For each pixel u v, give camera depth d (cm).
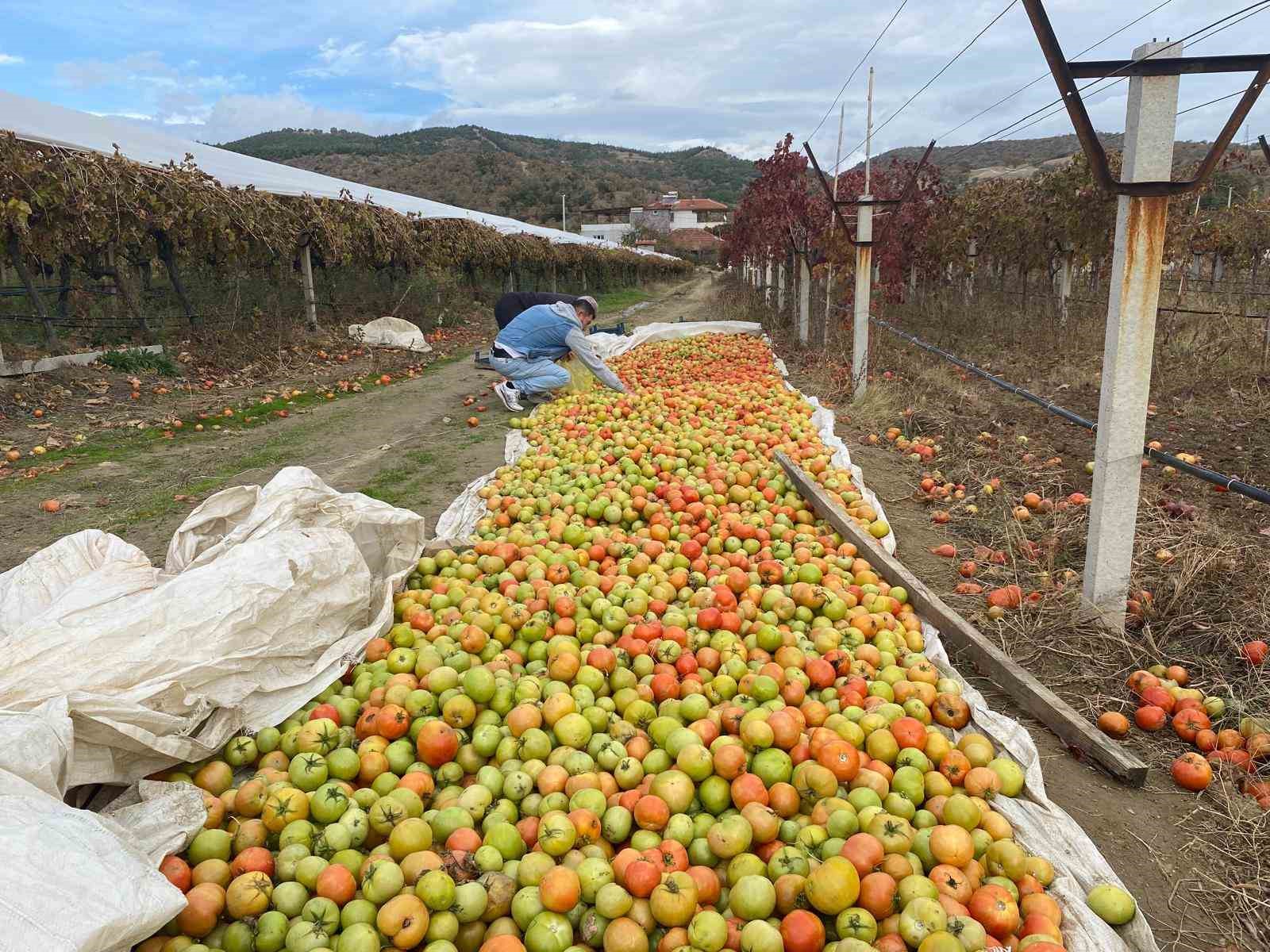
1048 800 344
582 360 1204
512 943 266
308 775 336
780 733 350
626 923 273
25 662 328
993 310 2052
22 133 1355
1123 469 466
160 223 1524
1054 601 520
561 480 767
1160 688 417
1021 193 1920
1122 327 445
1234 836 334
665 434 907
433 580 539
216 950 271
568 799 334
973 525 686
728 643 452
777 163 1828
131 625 353
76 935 212
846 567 558
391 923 268
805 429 955
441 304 2877
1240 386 1171
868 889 274
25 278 1383
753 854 307
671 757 357
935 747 360
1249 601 497
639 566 563
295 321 1997
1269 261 2169
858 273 1142
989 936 274
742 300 3083
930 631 491
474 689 388
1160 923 297
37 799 249
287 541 437
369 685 412
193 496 787
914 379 1322
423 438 1054
